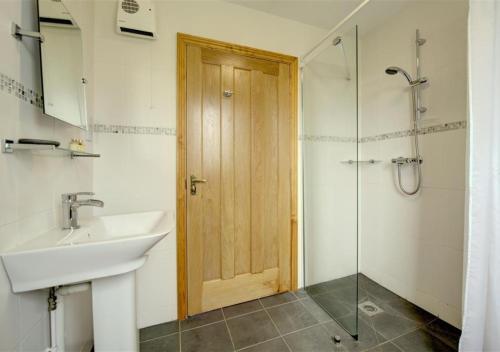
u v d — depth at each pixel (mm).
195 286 1640
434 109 1571
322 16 1862
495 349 991
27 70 776
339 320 1535
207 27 1628
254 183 1803
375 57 2045
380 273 2029
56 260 731
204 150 1647
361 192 2221
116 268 860
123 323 983
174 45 1552
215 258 1710
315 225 1906
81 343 1181
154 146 1517
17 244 723
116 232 1183
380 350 1301
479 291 993
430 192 1612
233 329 1489
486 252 991
